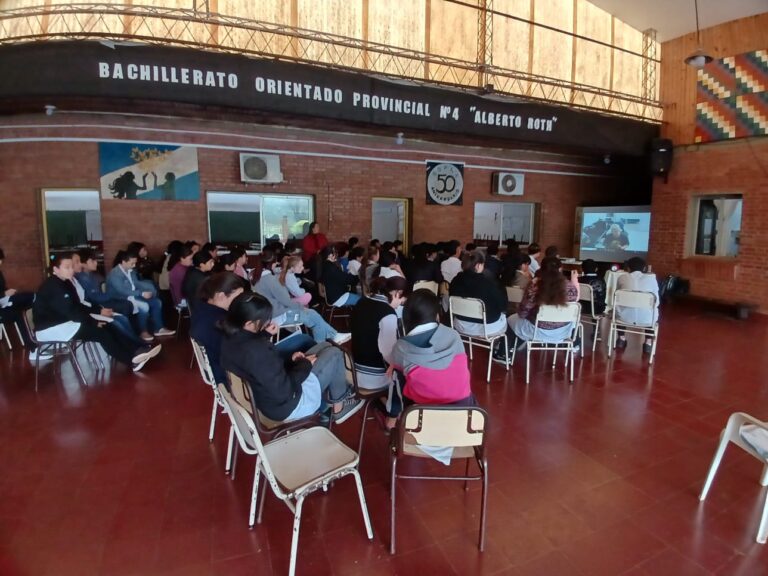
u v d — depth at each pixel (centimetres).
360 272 570
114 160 665
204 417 338
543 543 214
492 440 306
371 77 570
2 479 259
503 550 209
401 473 271
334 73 547
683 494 251
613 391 390
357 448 297
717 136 728
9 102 572
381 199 858
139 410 349
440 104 612
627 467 276
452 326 437
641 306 455
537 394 382
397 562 202
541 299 396
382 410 274
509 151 946
